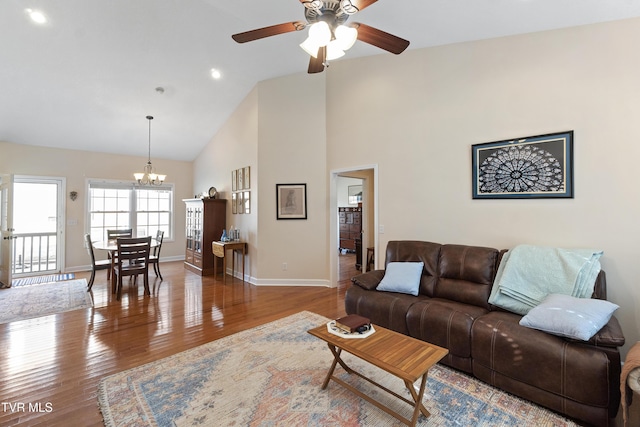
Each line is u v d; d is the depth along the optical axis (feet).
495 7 8.19
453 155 10.76
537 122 9.00
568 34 8.52
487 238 9.99
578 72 8.36
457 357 7.30
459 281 9.21
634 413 4.93
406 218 12.01
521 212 9.29
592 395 5.42
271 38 12.06
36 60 12.20
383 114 12.79
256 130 15.99
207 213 18.16
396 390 6.72
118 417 5.75
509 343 6.38
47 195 18.44
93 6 10.20
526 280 7.84
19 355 8.13
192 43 12.39
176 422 5.62
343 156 14.40
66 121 16.56
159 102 16.25
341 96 14.47
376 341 6.07
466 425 5.57
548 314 6.37
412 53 11.82
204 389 6.65
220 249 16.49
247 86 16.14
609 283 7.87
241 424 5.58
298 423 5.64
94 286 15.30
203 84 15.39
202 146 22.16
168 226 23.32
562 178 8.54
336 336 6.27
